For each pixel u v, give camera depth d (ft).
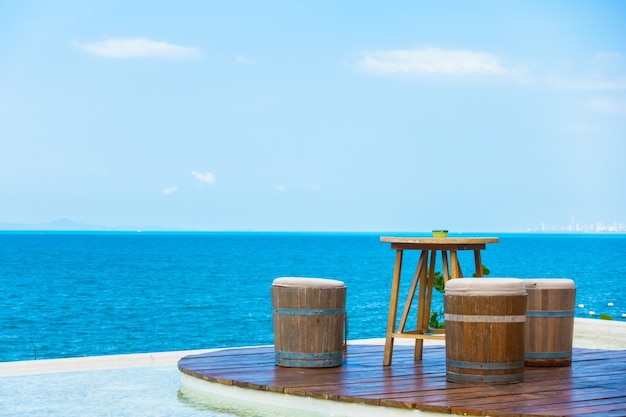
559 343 28.99
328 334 28.94
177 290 187.42
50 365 33.09
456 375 25.68
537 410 21.38
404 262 305.73
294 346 29.01
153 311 148.46
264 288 193.16
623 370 28.32
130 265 280.92
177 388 29.07
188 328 126.62
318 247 490.08
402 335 28.68
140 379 31.01
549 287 28.94
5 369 32.37
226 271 252.42
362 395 23.59
